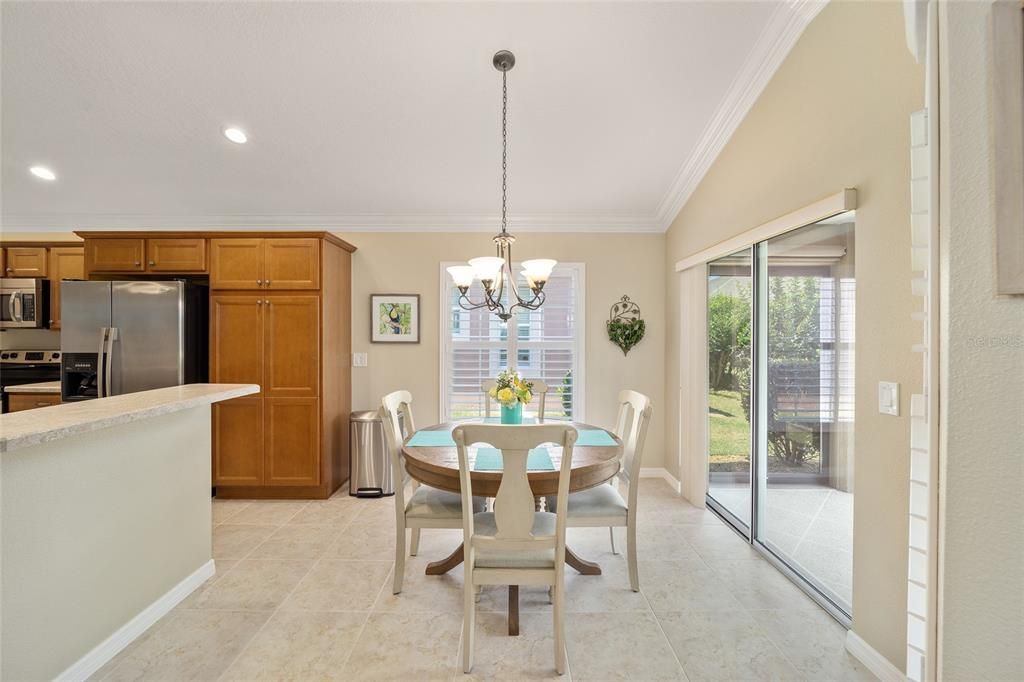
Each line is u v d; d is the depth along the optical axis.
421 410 4.07
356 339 4.07
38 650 1.54
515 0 2.12
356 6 2.16
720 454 3.25
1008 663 0.60
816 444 2.23
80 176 3.40
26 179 3.42
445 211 3.95
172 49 2.37
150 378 3.39
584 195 3.72
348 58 2.43
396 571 2.25
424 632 1.96
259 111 2.80
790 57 2.25
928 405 0.68
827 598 2.16
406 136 3.03
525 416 3.31
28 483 1.52
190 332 3.50
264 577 2.41
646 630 1.97
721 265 3.19
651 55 2.41
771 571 2.47
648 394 4.08
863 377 1.79
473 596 1.76
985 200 0.61
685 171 3.35
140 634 1.94
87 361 3.37
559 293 4.09
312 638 1.92
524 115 2.85
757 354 2.71
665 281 4.09
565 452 1.72
